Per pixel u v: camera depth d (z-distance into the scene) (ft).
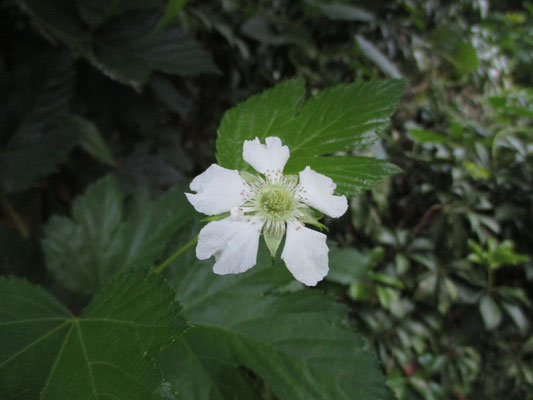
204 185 0.27
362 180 0.27
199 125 0.72
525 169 0.66
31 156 0.44
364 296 0.61
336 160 0.29
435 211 0.69
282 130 0.30
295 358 0.34
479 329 0.71
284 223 0.29
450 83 0.79
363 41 0.67
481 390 0.74
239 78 0.68
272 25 0.65
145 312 0.26
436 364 0.69
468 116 0.78
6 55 0.49
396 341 0.67
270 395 0.48
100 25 0.43
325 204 0.27
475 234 0.69
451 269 0.67
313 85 0.69
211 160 0.72
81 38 0.42
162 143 0.64
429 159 0.67
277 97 0.30
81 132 0.46
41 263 0.44
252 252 0.27
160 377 0.24
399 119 0.73
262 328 0.35
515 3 1.00
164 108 0.63
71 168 0.61
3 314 0.29
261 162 0.28
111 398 0.24
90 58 0.41
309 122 0.30
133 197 0.43
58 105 0.46
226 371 0.34
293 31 0.65
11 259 0.42
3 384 0.26
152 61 0.44
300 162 0.29
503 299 0.68
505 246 0.64
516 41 0.89
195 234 0.37
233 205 0.27
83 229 0.41
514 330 0.71
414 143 0.68
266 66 0.67
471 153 0.67
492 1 0.97
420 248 0.67
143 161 0.62
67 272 0.40
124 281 0.29
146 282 0.28
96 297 0.31
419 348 0.67
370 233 0.66
